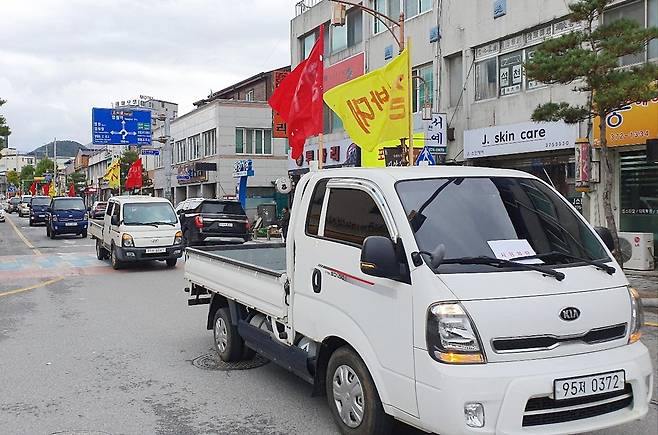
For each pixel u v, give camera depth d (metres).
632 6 14.66
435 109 20.61
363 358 4.40
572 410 3.83
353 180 4.89
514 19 17.41
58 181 94.06
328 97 13.27
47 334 8.86
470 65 19.09
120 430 5.17
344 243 4.77
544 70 11.70
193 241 22.20
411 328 3.99
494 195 4.74
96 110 33.78
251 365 7.12
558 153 16.72
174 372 6.88
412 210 4.40
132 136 34.34
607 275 4.33
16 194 125.81
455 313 3.78
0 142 41.09
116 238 16.83
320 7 28.19
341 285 4.71
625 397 4.01
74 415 5.54
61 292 12.90
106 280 14.78
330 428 5.17
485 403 3.66
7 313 10.54
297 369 5.46
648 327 8.77
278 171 42.38
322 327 4.90
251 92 45.44
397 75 12.97
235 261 6.64
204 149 44.19
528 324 3.82
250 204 39.50
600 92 11.44
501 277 4.01
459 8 19.50
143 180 50.50
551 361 3.83
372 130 13.17
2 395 6.11
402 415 4.08
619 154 15.14
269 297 5.83
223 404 5.80
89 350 7.91
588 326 3.98
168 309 10.81
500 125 17.72
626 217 15.06
